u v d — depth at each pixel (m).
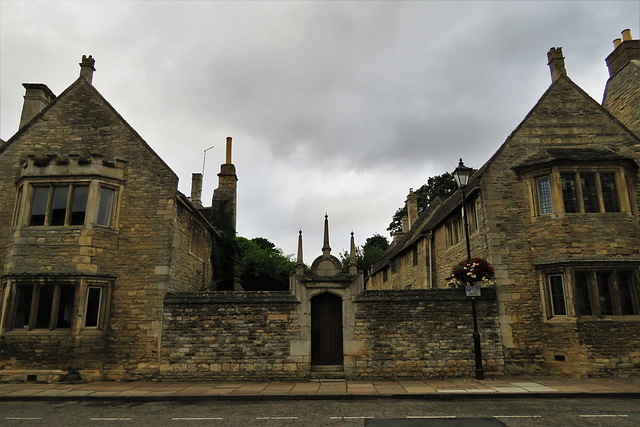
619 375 11.59
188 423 7.61
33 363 12.15
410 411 8.35
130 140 14.34
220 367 12.24
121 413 8.48
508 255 13.01
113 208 13.56
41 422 7.80
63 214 13.20
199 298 12.76
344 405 9.05
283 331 12.44
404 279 25.64
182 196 14.43
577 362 11.73
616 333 11.87
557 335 12.16
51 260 12.63
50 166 13.36
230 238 22.02
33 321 12.43
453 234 17.44
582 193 12.91
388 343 12.28
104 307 12.75
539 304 12.65
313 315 13.12
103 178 13.44
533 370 12.20
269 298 12.66
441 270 19.14
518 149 13.99
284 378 12.09
